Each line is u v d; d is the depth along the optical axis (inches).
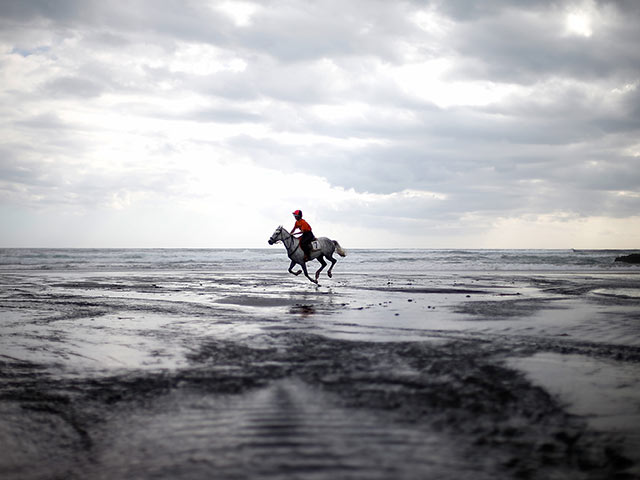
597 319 364.5
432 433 136.6
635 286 727.1
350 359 231.5
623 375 199.3
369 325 339.6
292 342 276.5
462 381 190.7
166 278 940.0
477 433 136.7
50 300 518.9
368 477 109.0
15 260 1705.2
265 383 190.9
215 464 118.0
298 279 924.6
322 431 138.3
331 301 508.4
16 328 331.6
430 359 230.2
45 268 1358.3
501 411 155.2
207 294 594.9
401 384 186.9
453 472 112.3
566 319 364.8
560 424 144.2
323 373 205.2
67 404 169.9
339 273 1213.1
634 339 282.0
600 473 113.5
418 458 119.8
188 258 2033.7
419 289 676.1
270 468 114.5
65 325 345.4
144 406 165.9
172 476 112.6
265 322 357.1
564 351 247.9
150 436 139.3
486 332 308.5
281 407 160.4
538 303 483.2
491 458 120.5
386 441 130.7
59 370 216.8
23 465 124.3
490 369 209.8
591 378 194.7
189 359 236.2
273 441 131.6
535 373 202.7
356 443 129.3
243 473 112.2
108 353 251.1
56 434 144.1
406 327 329.7
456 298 540.1
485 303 484.1
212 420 149.9
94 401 172.7
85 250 3590.1
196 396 175.5
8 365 226.1
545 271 1326.3
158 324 349.7
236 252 3102.9
